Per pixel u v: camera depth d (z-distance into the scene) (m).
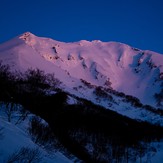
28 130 24.91
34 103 40.69
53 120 49.03
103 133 72.12
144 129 111.38
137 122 126.25
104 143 62.72
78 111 70.81
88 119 72.81
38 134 23.67
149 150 87.12
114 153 62.16
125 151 71.88
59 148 27.88
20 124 26.02
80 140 48.66
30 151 15.48
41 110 44.25
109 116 110.88
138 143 86.50
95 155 48.12
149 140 98.31
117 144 68.88
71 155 33.12
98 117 83.94
